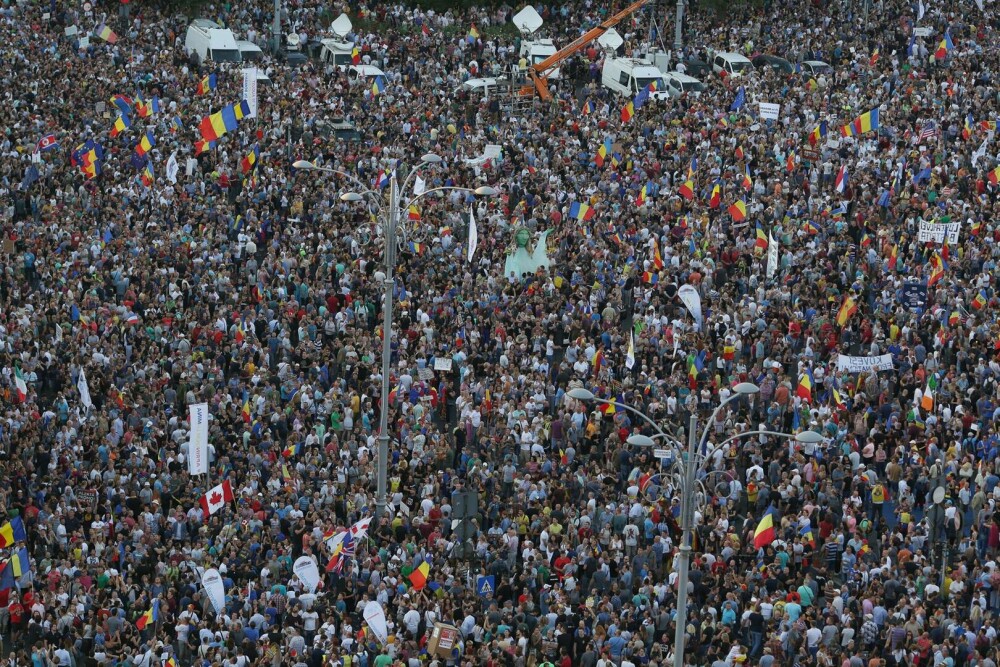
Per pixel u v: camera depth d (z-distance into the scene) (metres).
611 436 180.88
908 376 195.25
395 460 177.88
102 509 164.38
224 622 144.88
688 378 195.25
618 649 144.25
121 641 143.25
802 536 161.88
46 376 191.88
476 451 181.62
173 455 171.12
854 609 151.88
